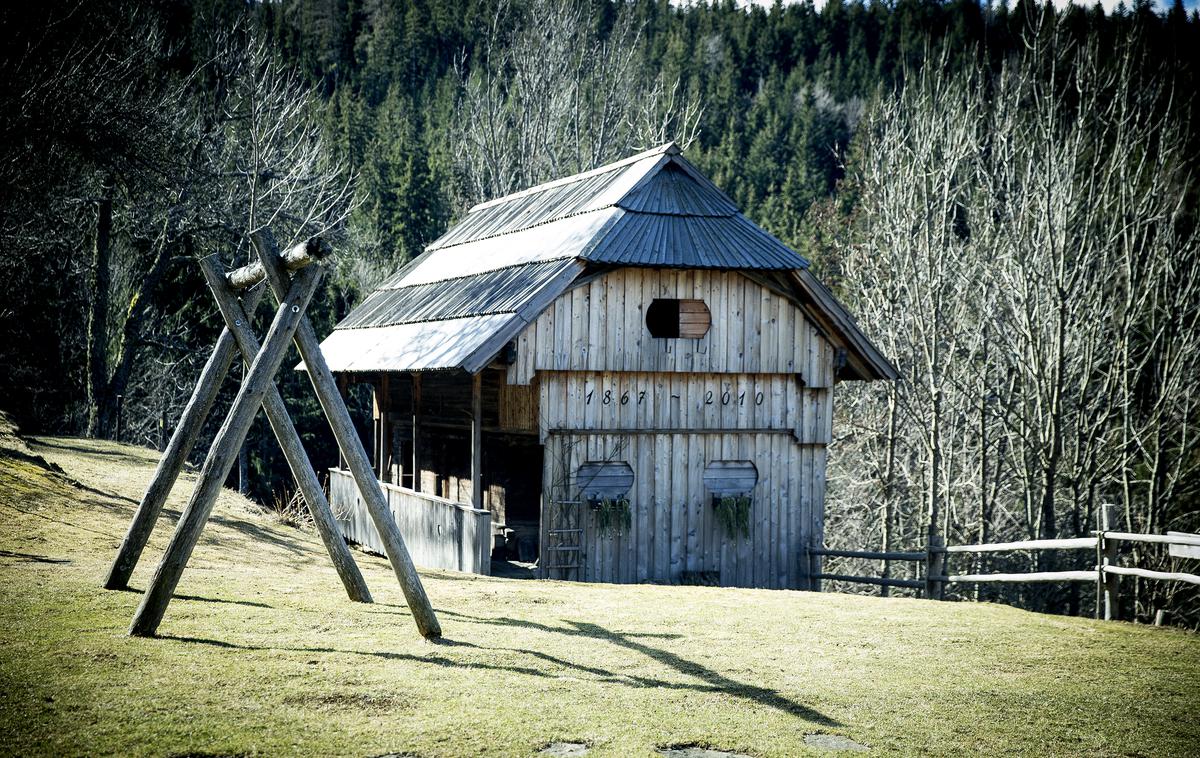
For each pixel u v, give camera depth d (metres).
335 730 5.40
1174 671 8.16
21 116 18.41
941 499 32.44
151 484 8.45
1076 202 28.59
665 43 76.06
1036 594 29.34
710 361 16.59
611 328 15.88
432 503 16.55
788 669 7.47
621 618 9.22
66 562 9.52
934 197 31.11
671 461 16.58
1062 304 28.06
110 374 34.22
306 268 7.81
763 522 17.23
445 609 9.12
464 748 5.25
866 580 16.12
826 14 79.38
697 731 5.79
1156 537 10.62
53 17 19.89
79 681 5.93
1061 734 6.28
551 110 43.00
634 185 17.11
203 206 30.22
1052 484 28.72
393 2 76.88
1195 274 29.42
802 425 17.52
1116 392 30.95
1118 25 38.16
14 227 21.67
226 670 6.34
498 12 54.56
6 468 13.13
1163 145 30.00
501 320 14.86
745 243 16.73
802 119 65.38
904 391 32.56
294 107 37.31
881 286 33.47
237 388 37.09
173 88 29.88
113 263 33.97
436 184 55.59
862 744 5.79
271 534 14.22
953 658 8.23
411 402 20.45
